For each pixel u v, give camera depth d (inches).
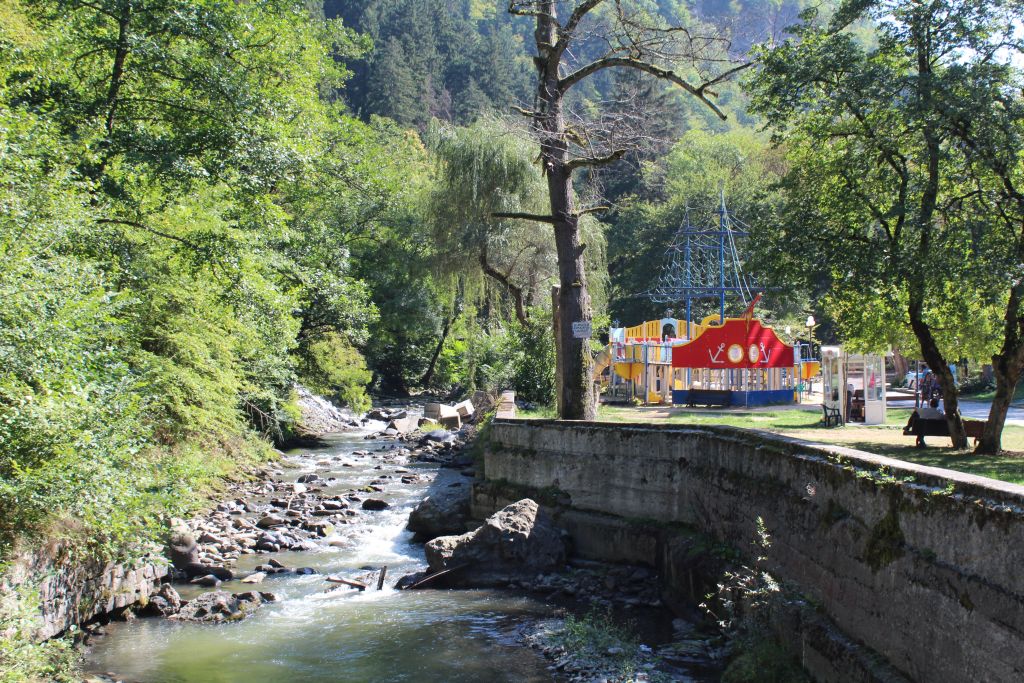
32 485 339.9
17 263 372.5
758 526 401.7
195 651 409.4
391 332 1866.4
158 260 664.4
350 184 1387.8
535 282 1421.0
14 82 621.6
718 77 713.0
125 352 535.8
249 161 679.1
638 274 2564.0
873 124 600.4
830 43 582.6
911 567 284.2
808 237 615.5
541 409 1079.6
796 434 768.3
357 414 1510.8
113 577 440.5
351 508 730.8
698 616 450.6
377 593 512.7
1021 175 594.6
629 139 788.6
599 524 566.9
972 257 545.3
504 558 538.3
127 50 658.2
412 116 3304.6
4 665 328.2
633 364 1466.5
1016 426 825.5
